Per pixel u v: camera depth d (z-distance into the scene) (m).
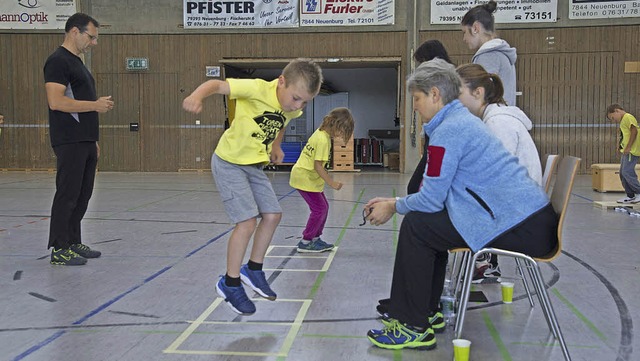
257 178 3.25
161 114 15.30
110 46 15.19
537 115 14.38
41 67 15.24
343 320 3.29
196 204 8.58
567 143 14.37
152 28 15.09
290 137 18.00
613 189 10.26
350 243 5.59
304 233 5.14
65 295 3.79
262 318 3.32
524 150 3.23
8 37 15.20
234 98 3.11
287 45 14.84
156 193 10.13
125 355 2.77
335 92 17.95
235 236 3.13
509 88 4.02
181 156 15.38
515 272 4.47
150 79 15.23
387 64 15.32
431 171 2.75
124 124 15.40
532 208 2.75
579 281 4.15
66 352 2.81
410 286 2.83
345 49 14.73
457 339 2.74
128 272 4.42
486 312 3.47
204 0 14.88
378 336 2.89
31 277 4.26
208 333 3.07
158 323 3.24
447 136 2.75
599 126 14.20
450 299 3.30
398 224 6.71
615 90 14.07
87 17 4.68
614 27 13.95
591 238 5.83
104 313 3.41
